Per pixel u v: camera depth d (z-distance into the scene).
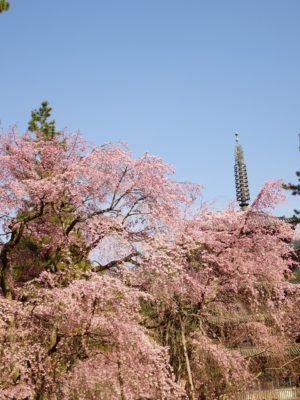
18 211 13.01
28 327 10.35
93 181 12.37
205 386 12.61
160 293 12.01
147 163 12.57
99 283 9.79
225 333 14.91
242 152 32.25
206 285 13.09
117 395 9.87
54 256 12.50
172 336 12.59
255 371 16.25
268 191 12.95
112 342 10.05
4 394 8.86
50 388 9.80
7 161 13.09
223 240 13.27
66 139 14.01
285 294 14.87
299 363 17.83
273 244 13.30
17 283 13.40
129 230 12.73
